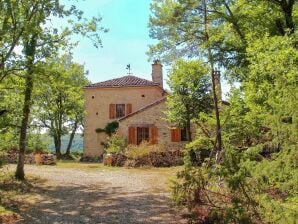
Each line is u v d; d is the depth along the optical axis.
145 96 34.66
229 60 16.62
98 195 14.38
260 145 7.79
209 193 9.41
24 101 17.52
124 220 10.45
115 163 26.00
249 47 13.76
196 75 24.44
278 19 15.88
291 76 9.86
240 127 16.41
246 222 7.64
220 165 8.58
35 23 15.52
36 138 28.12
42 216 11.06
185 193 9.73
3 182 16.62
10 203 12.84
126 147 27.92
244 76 15.92
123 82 35.66
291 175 6.73
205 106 24.41
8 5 14.82
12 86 16.98
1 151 19.22
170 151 25.55
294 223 6.40
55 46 16.52
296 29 15.23
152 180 18.17
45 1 15.47
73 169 23.53
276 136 6.88
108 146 30.75
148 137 30.30
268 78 12.17
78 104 37.94
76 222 10.33
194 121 22.06
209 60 16.81
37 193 14.85
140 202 12.88
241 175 7.86
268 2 15.77
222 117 18.25
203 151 22.14
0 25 15.69
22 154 17.91
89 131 35.38
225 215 8.20
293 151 6.52
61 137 39.62
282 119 6.71
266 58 12.11
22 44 15.95
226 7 16.77
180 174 9.68
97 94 35.66
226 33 16.72
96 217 10.87
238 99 16.80
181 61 24.28
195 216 9.44
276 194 7.55
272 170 6.86
